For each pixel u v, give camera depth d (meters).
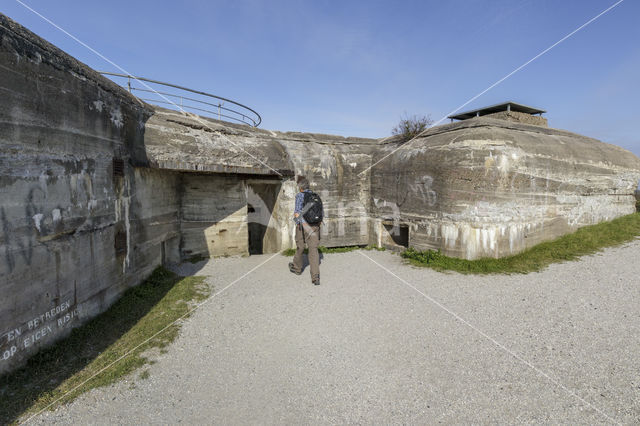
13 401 2.30
